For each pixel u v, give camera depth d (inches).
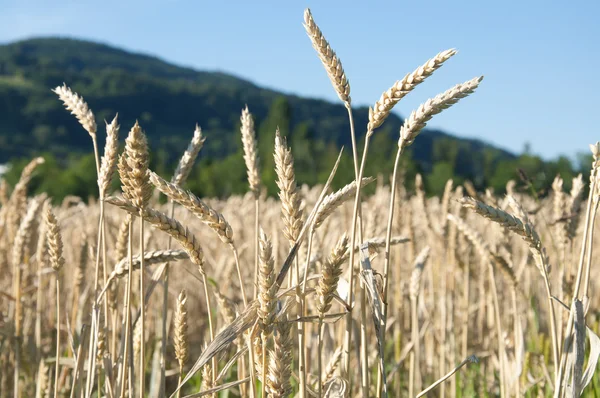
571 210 53.7
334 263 41.5
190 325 100.5
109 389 47.9
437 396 72.6
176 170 49.6
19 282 58.6
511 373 55.9
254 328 42.6
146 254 46.7
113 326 51.8
